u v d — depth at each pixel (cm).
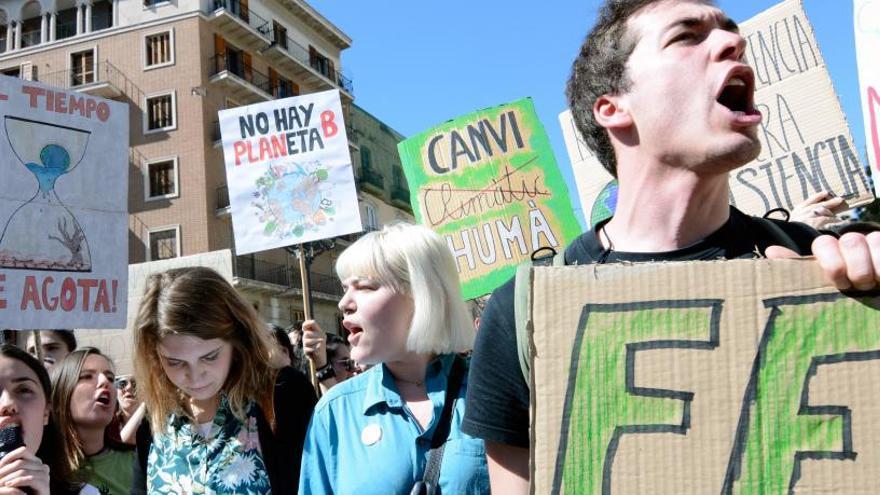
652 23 120
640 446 98
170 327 223
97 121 390
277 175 468
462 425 124
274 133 473
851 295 94
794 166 326
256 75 2695
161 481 237
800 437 94
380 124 3538
